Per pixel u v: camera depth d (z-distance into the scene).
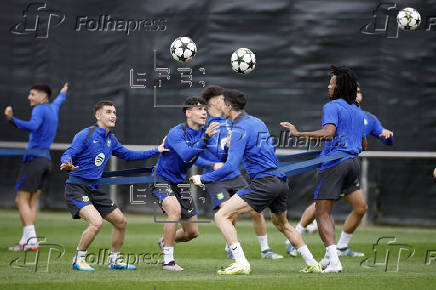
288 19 49.03
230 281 23.16
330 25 48.47
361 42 48.09
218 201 30.31
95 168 27.19
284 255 33.16
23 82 52.81
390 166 47.25
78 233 41.31
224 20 49.69
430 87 47.12
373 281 23.28
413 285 22.48
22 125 35.00
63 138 52.06
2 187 54.28
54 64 52.34
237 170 30.91
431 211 46.69
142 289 21.50
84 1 51.97
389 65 47.66
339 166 26.06
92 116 51.78
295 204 48.81
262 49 49.31
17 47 52.84
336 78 26.62
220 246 36.78
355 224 32.06
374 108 47.81
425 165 46.81
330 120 25.95
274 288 21.67
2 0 52.91
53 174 52.78
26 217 34.75
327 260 27.56
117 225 27.30
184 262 30.28
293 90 48.91
